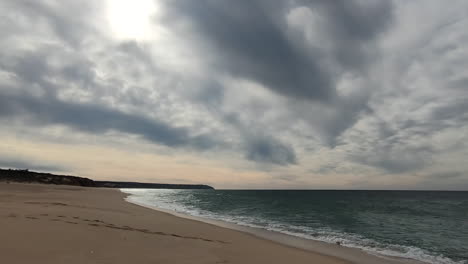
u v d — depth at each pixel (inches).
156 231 380.5
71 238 260.4
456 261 396.5
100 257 214.8
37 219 343.9
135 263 212.2
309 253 365.4
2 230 259.4
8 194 905.5
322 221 842.2
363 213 1167.0
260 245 379.9
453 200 2391.7
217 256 269.6
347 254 391.2
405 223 854.5
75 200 898.7
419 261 383.6
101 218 447.5
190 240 337.7
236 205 1499.8
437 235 636.1
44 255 202.1
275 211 1166.3
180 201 1706.4
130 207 863.7
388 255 407.2
